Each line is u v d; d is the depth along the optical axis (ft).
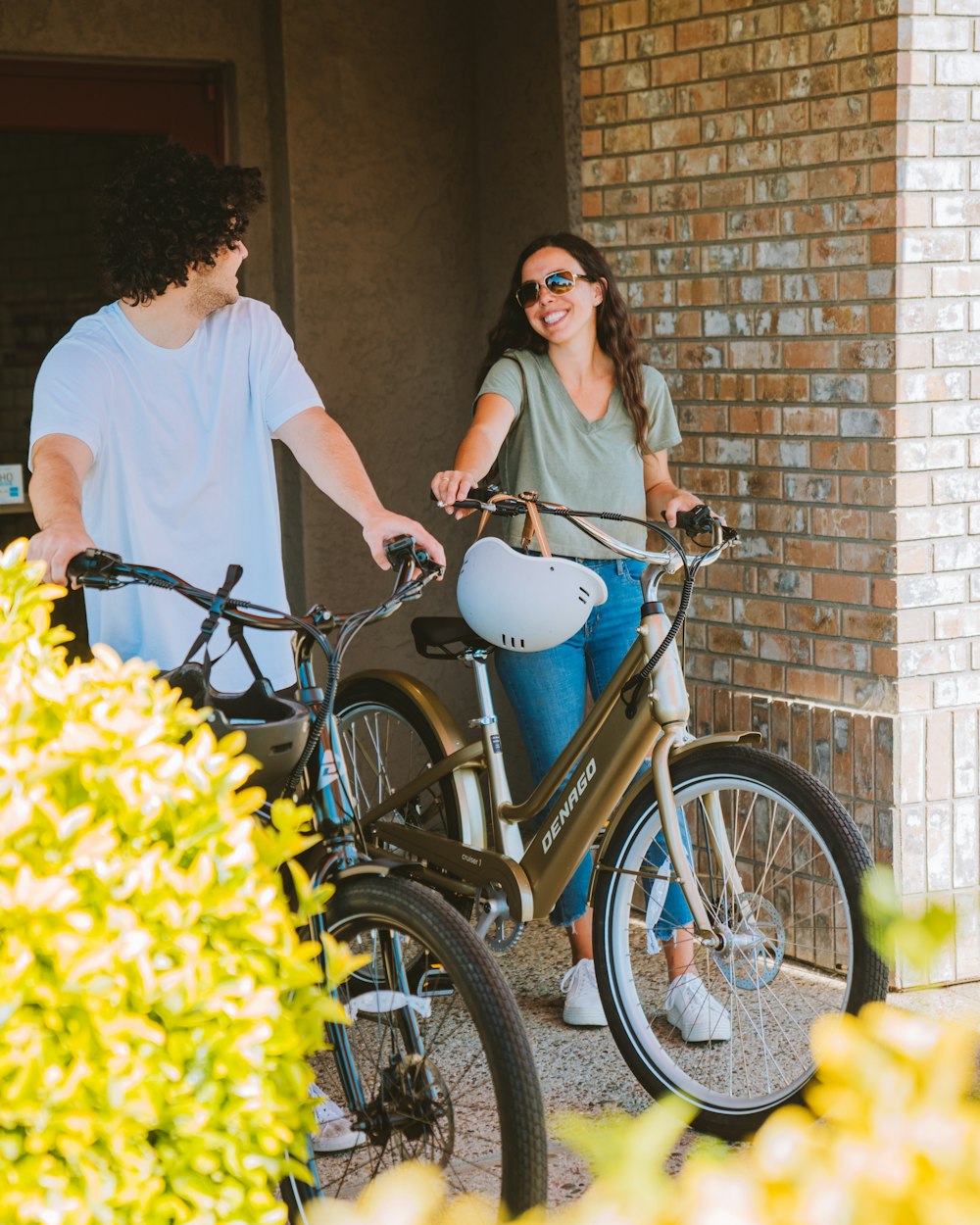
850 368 15.14
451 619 13.69
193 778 6.47
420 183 21.59
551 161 20.71
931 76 14.57
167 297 11.07
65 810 6.30
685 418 16.93
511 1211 8.61
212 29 19.93
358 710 15.15
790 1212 3.47
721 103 16.21
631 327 14.39
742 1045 13.73
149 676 7.33
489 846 13.67
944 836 15.08
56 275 19.44
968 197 14.82
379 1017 9.53
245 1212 5.98
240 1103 5.95
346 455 11.47
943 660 15.10
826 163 15.19
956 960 14.94
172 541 11.24
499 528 22.34
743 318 16.20
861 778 15.14
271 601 11.66
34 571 8.64
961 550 15.08
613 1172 3.52
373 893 9.32
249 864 6.32
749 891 16.07
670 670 11.97
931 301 14.76
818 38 15.16
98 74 19.67
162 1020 5.93
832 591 15.47
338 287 21.03
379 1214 4.10
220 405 11.36
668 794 12.05
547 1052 13.93
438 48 21.58
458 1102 10.37
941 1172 3.43
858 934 10.99
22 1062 5.56
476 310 22.27
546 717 14.05
